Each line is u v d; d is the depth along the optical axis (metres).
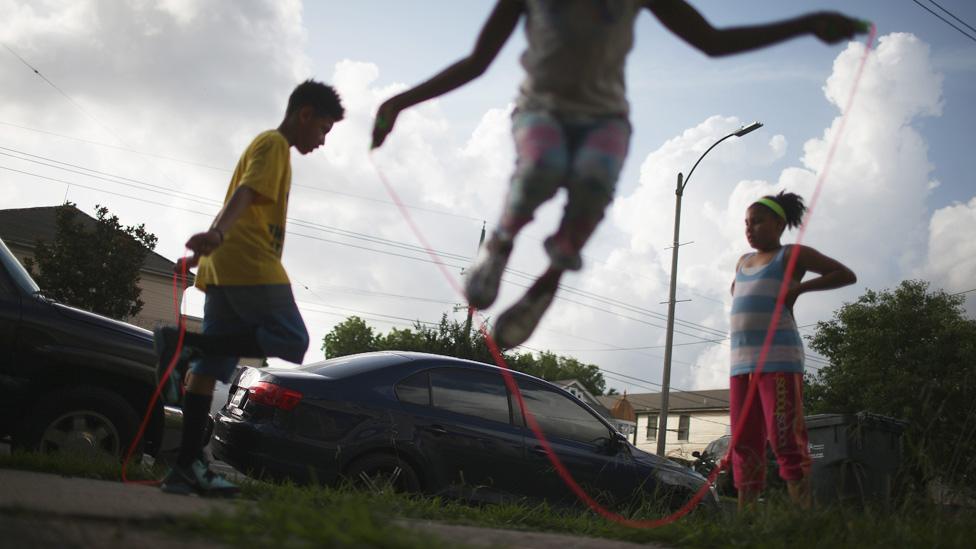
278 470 5.55
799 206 4.56
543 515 4.43
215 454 6.04
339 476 5.66
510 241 2.35
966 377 4.54
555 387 6.69
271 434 5.57
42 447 5.17
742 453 4.40
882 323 37.06
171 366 3.47
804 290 4.26
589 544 3.08
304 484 5.58
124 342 5.55
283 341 3.61
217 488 3.68
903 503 4.20
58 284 23.91
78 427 5.30
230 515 2.53
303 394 5.71
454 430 6.09
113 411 5.39
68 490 3.12
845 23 2.55
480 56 2.59
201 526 2.36
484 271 2.37
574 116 2.29
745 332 4.38
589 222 2.31
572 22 2.23
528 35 2.35
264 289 3.59
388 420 5.89
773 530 3.59
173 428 5.70
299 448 5.60
